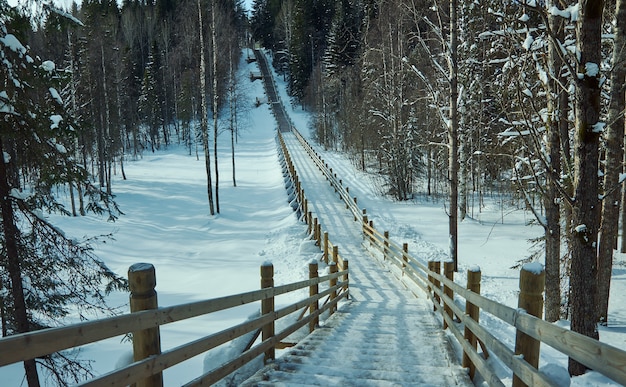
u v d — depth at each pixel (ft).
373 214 75.20
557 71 26.13
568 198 16.55
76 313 33.30
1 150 21.20
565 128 27.68
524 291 7.69
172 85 208.54
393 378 13.12
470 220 71.77
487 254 51.93
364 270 45.21
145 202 90.17
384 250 47.21
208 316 32.91
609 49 28.37
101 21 122.11
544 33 26.08
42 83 22.00
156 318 7.41
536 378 6.27
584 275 16.30
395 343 18.53
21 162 22.61
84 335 5.60
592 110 15.15
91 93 95.09
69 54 83.30
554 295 29.63
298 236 58.80
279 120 234.58
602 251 29.12
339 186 88.53
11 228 21.18
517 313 7.39
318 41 256.52
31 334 4.81
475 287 13.32
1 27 20.63
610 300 36.11
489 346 9.32
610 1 25.49
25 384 24.84
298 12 261.24
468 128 73.77
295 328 17.04
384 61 82.64
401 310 28.78
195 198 96.17
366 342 18.79
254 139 204.44
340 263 38.22
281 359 14.82
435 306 24.73
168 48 222.89
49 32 23.40
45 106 22.59
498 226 67.77
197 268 49.03
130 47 219.00
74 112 77.00
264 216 79.00
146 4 311.47
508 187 77.66
